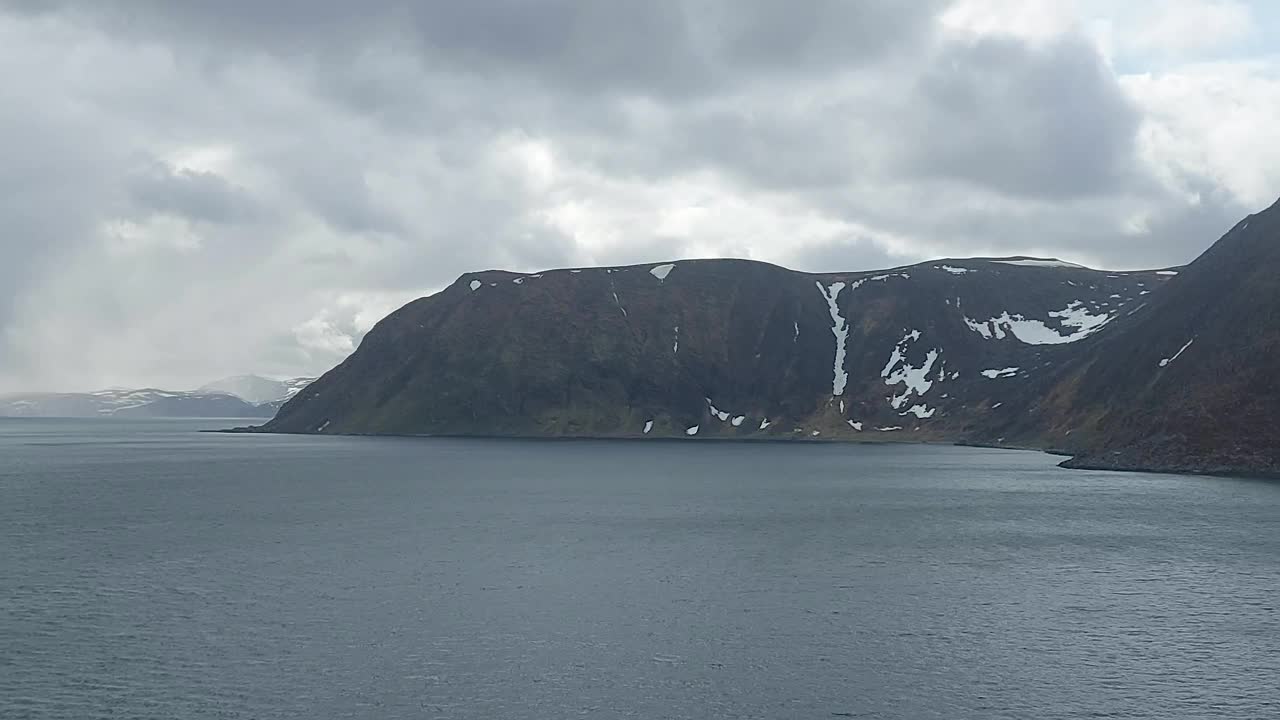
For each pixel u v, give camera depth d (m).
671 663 49.62
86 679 46.34
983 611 60.44
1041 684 46.72
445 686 45.88
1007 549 83.44
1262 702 44.34
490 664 49.16
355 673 47.59
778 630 55.81
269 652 50.81
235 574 70.56
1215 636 54.78
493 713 42.59
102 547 82.56
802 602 62.66
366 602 61.81
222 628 55.34
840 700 44.59
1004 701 44.53
